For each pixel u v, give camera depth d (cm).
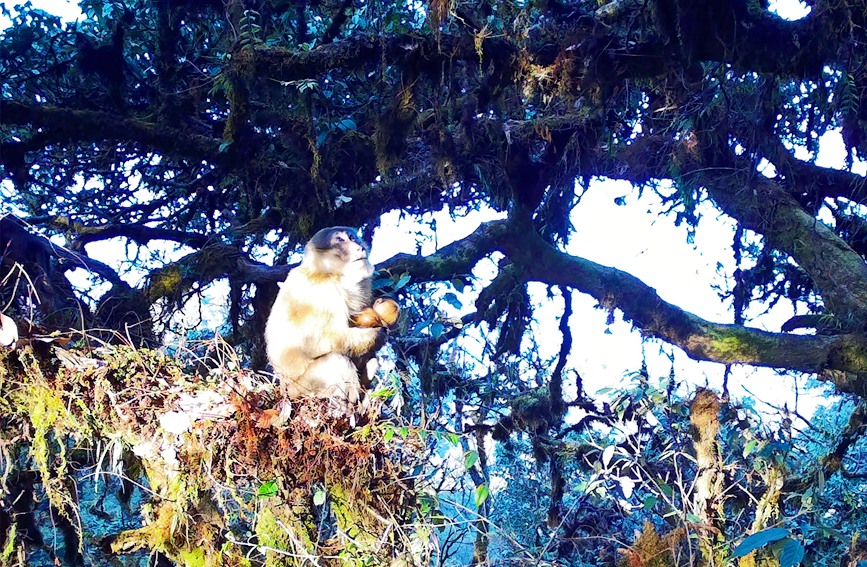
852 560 683
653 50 773
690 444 804
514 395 1125
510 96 943
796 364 893
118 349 463
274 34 852
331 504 510
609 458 739
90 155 1083
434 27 742
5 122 874
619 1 797
